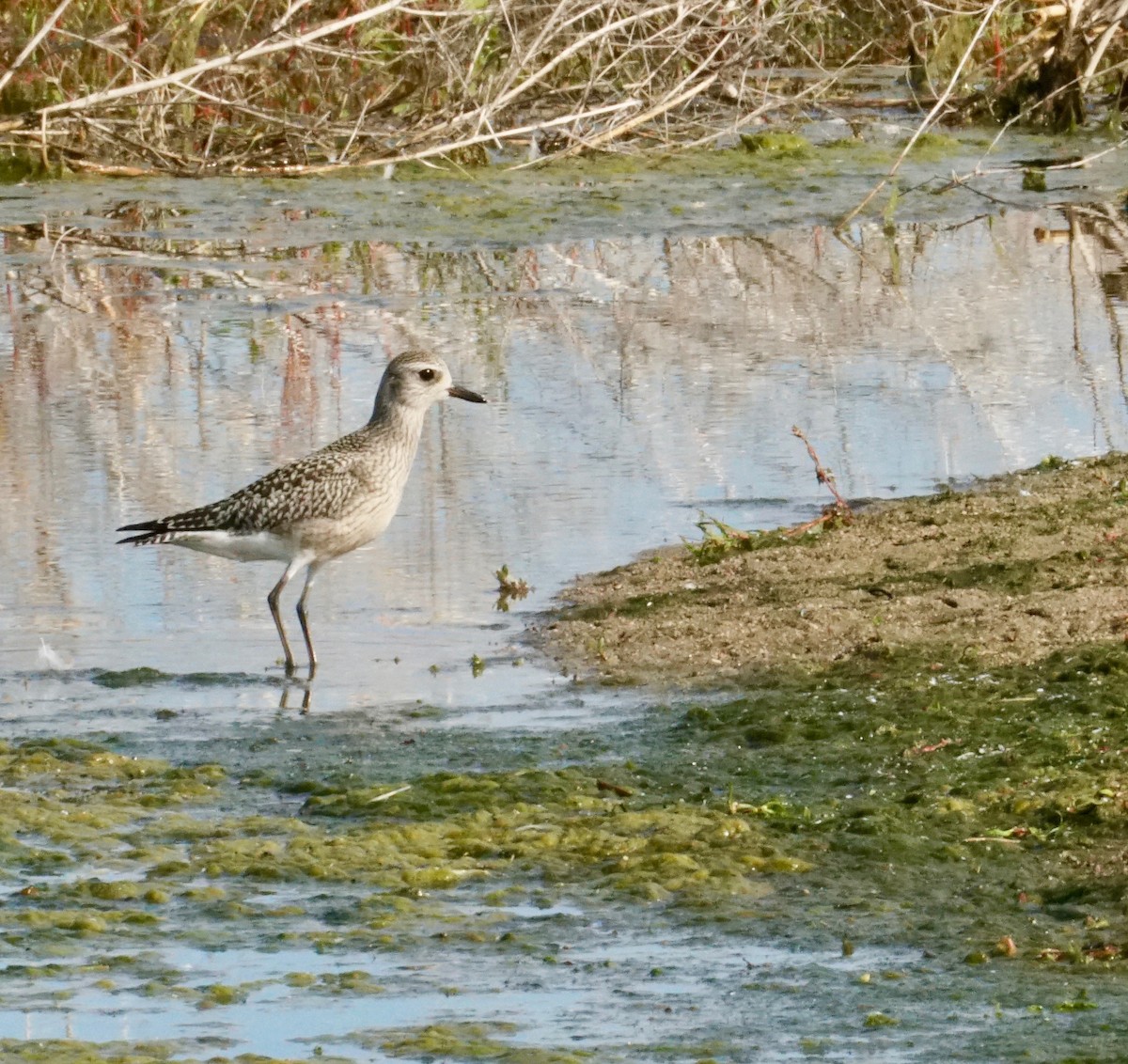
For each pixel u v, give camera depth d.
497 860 8.50
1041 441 16.09
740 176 27.08
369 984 7.24
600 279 22.05
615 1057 6.56
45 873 8.45
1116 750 9.48
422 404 12.85
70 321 20.11
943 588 12.39
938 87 31.16
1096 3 29.84
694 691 10.98
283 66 25.66
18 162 25.50
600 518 14.46
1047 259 22.72
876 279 21.97
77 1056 6.62
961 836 8.57
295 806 9.32
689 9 25.84
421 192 25.70
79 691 11.28
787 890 8.07
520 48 25.42
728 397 17.47
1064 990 7.00
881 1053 6.52
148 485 15.07
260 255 22.92
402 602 12.88
